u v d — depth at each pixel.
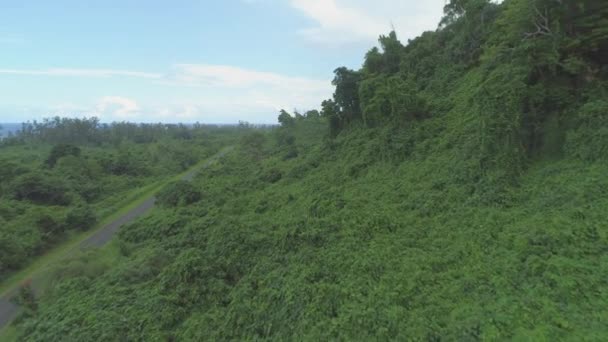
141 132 103.88
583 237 12.44
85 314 16.11
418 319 11.28
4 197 35.00
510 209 17.05
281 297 15.05
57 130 88.06
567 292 10.28
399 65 41.22
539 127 20.05
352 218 20.33
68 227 31.66
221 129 156.25
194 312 16.19
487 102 21.41
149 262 20.47
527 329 9.35
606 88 18.45
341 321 12.26
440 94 33.97
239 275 18.66
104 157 55.84
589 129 17.30
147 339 14.48
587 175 15.85
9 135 108.19
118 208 39.88
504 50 24.36
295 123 71.69
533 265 11.83
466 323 10.23
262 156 58.53
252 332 14.02
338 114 41.75
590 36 18.61
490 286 12.05
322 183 30.69
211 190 37.50
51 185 37.41
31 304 18.80
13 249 25.16
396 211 20.83
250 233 21.33
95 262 22.56
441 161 24.31
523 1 20.75
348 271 15.62
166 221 27.81
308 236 19.14
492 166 19.86
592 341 8.20
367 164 30.77
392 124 30.83
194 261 18.16
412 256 15.68
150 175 56.75
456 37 37.16
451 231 17.16
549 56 19.64
